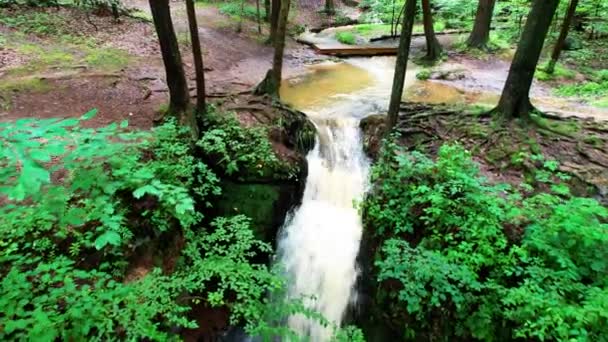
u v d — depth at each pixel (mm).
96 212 3180
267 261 6645
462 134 7266
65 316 3266
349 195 7281
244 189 6660
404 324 5523
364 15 20484
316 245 6906
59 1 13109
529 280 4449
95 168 2990
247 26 16062
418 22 18469
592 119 7762
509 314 4402
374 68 13016
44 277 3471
